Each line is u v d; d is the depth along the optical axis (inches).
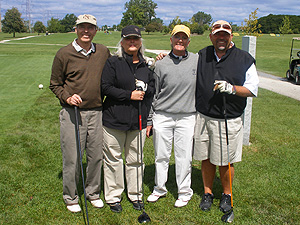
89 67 118.2
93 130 124.6
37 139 214.8
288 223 120.3
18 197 138.3
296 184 150.5
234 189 145.1
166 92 125.0
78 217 124.6
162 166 133.3
